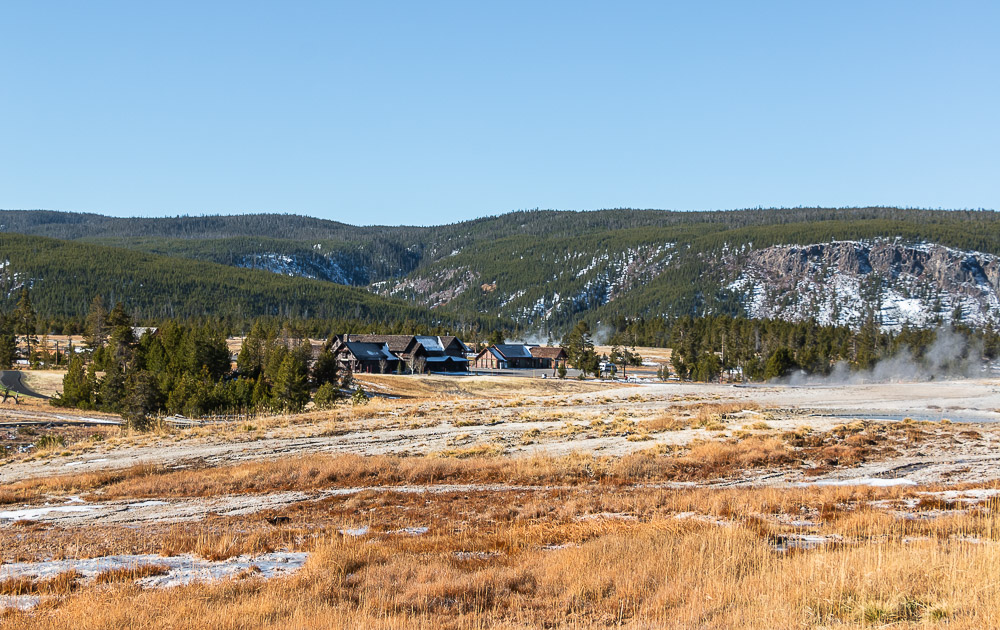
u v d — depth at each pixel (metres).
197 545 17.92
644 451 34.66
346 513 22.98
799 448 35.38
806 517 19.27
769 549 14.64
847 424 43.31
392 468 30.80
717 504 20.59
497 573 13.80
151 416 62.62
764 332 180.25
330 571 14.19
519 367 154.75
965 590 10.92
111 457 40.34
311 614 11.59
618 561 13.98
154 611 11.95
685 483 27.61
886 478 27.44
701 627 10.45
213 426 52.69
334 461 32.19
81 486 30.81
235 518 22.89
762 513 19.94
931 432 40.44
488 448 36.81
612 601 12.14
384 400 73.75
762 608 10.98
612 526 17.92
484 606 12.27
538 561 14.66
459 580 13.33
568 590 12.73
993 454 32.75
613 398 75.12
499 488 27.16
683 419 49.47
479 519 21.22
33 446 50.31
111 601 12.58
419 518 21.70
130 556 17.34
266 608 11.84
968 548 13.21
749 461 31.50
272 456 37.94
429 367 133.00
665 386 105.88
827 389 95.19
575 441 39.69
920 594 11.04
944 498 21.30
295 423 53.47
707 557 13.90
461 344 143.00
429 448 38.69
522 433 43.00
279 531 19.78
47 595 13.85
